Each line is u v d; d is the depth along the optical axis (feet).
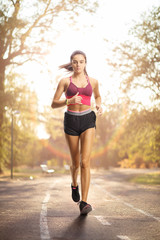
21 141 101.50
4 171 110.52
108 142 175.63
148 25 61.21
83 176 18.24
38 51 62.44
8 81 72.64
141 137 71.92
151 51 61.31
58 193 33.50
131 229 14.34
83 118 18.33
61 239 12.29
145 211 19.97
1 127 90.48
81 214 18.17
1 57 58.03
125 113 66.03
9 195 31.19
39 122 98.07
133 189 42.19
